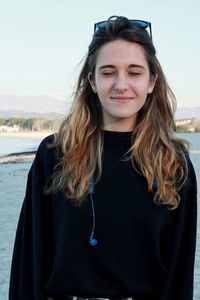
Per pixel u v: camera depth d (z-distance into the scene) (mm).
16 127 58969
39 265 2418
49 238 2496
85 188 2369
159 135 2500
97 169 2420
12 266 2543
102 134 2486
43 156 2520
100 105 2527
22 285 2480
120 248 2352
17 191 17641
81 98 2549
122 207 2365
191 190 2523
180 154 2521
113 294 2369
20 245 2545
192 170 2537
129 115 2406
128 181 2410
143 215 2365
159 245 2432
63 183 2404
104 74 2400
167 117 2607
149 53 2449
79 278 2352
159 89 2588
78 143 2451
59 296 2428
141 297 2420
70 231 2354
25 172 23141
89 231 2354
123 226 2355
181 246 2527
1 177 21562
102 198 2373
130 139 2480
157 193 2377
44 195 2480
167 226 2457
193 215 2523
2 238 10008
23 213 2551
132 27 2410
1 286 6664
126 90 2373
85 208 2359
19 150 32031
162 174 2420
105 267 2350
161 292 2438
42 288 2428
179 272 2531
